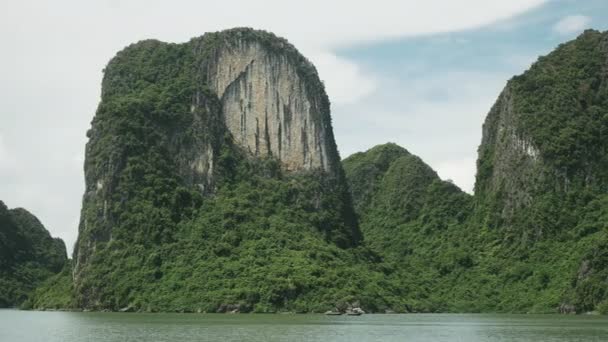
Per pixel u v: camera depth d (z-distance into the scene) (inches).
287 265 6210.6
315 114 7780.5
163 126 7071.9
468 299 7514.8
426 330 4030.5
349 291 6220.5
